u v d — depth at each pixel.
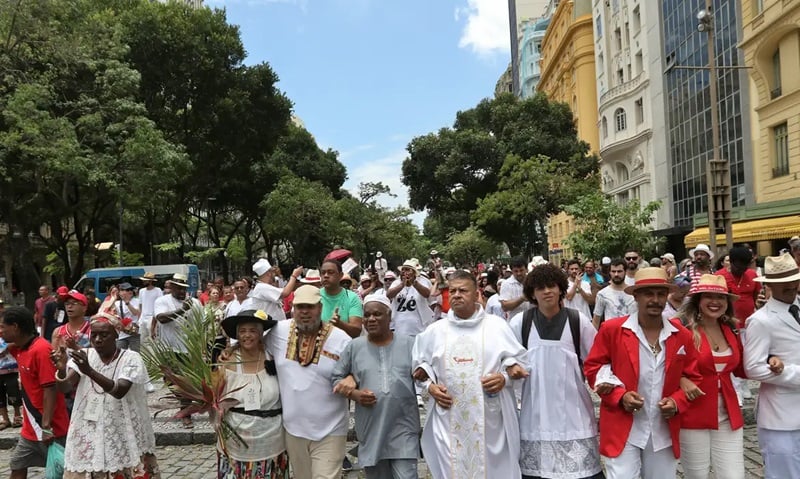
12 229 23.09
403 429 4.02
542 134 37.91
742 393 7.68
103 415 4.15
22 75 20.25
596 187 35.91
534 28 81.94
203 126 30.97
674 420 3.74
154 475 4.51
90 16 24.28
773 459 4.07
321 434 4.13
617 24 42.00
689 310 4.16
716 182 15.22
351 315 6.01
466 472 3.69
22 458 4.94
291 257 51.66
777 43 23.83
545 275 3.96
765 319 4.03
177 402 4.24
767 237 22.09
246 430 4.04
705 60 29.41
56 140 19.44
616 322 3.86
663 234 33.00
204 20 29.25
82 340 5.47
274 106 32.62
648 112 36.97
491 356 3.76
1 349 8.04
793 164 22.88
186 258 44.06
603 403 3.85
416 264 8.38
